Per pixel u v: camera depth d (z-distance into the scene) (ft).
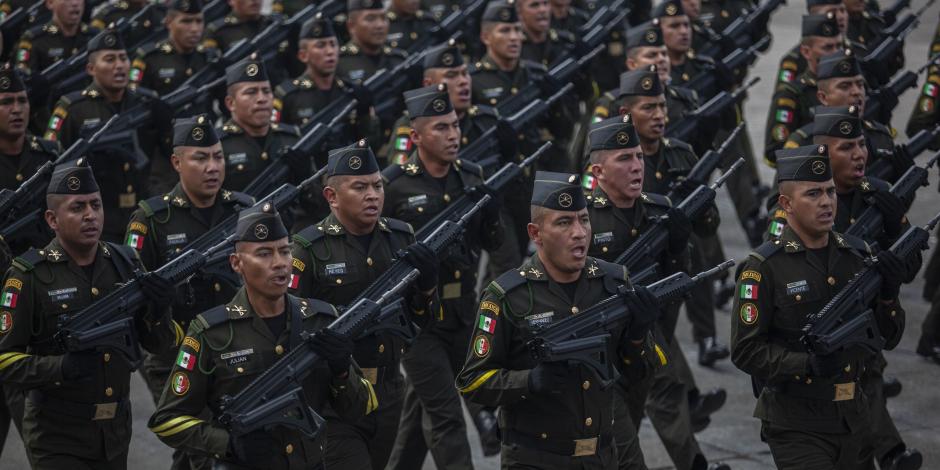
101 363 46.68
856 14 94.43
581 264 43.93
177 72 90.17
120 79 74.38
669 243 54.08
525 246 73.72
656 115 61.67
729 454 60.29
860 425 47.52
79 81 83.51
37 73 82.02
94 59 74.18
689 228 53.67
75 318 45.21
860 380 50.42
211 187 56.29
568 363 41.86
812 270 47.83
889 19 97.19
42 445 46.75
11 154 64.34
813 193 47.57
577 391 43.27
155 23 103.71
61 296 47.16
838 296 46.85
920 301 79.77
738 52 83.61
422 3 109.29
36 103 81.87
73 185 47.03
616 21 93.61
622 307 43.60
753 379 48.62
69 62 83.97
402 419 55.26
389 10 102.99
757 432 62.90
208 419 47.60
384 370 48.42
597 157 54.75
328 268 49.44
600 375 42.09
